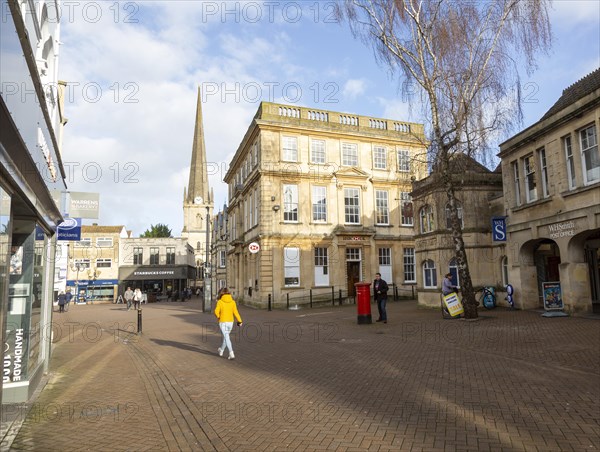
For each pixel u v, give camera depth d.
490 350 9.58
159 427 5.45
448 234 20.31
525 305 17.11
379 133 30.98
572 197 14.51
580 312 14.40
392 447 4.57
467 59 14.43
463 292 15.05
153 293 50.62
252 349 11.58
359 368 8.51
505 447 4.46
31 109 5.79
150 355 11.18
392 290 29.97
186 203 87.44
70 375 8.69
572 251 14.63
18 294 6.89
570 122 14.52
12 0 4.49
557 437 4.65
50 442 4.94
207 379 8.20
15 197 5.76
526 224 16.78
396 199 31.05
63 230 11.98
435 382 7.13
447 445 4.57
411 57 15.32
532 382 6.81
